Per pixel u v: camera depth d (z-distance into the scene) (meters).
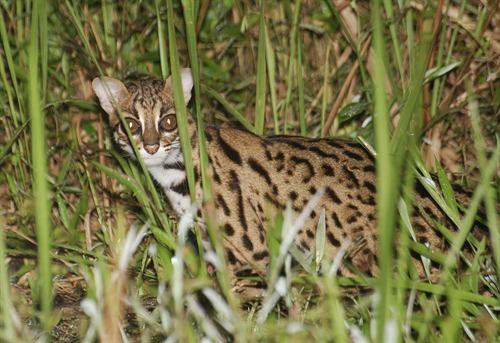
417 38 12.88
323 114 12.45
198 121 8.64
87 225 11.20
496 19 13.03
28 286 10.80
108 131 12.00
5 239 11.02
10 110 12.18
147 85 10.62
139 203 10.65
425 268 9.12
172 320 7.95
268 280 9.02
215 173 10.33
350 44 12.55
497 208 10.05
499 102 12.62
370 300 8.17
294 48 12.15
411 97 7.19
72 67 12.85
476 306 8.77
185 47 13.08
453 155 12.88
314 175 10.48
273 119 12.72
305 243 10.49
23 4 13.27
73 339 8.98
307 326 7.62
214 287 8.89
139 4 12.96
